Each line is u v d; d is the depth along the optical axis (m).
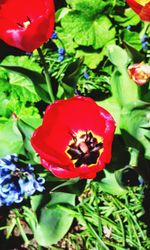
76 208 0.76
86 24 0.85
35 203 0.73
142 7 0.61
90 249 0.74
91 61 0.87
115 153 0.72
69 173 0.61
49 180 0.71
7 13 0.60
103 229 0.76
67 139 0.65
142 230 0.75
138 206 0.75
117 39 0.87
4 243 0.77
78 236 0.76
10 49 0.92
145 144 0.72
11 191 0.69
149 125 0.70
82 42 0.85
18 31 0.58
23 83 0.82
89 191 0.78
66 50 0.88
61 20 0.85
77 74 0.67
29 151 0.73
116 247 0.73
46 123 0.62
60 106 0.62
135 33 0.87
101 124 0.64
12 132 0.77
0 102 0.81
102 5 0.85
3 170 0.68
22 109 0.81
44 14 0.57
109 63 0.87
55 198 0.74
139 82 0.66
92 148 0.65
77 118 0.64
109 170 0.73
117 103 0.74
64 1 0.93
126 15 0.88
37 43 0.59
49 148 0.64
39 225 0.74
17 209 0.77
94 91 0.85
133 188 0.77
